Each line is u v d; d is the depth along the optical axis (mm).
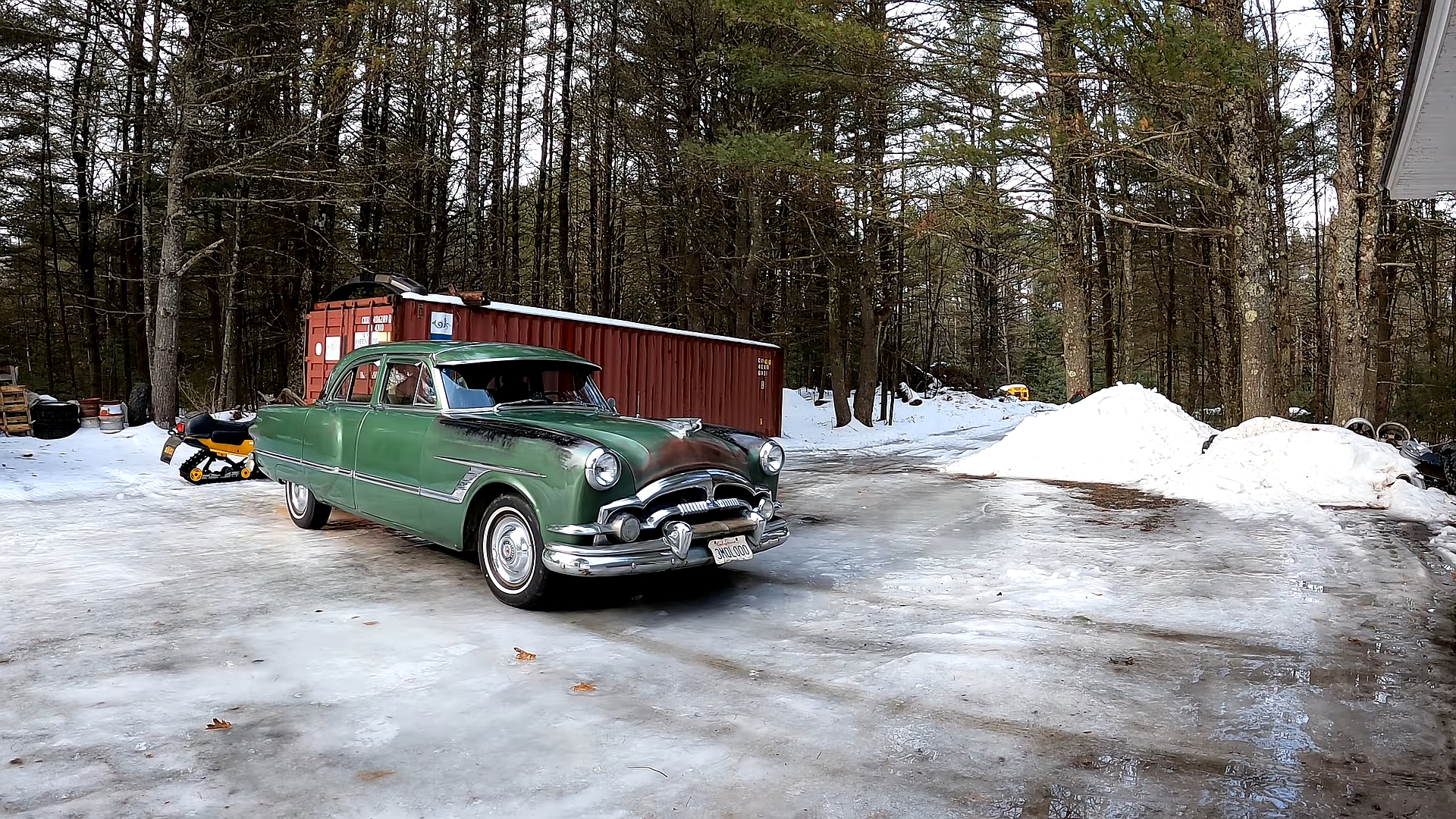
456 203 25922
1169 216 25500
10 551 6309
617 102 23312
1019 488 10812
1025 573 5734
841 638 4301
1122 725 3170
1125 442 12336
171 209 15734
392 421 5727
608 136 23688
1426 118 7035
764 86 16578
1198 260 26438
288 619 4551
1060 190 13062
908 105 13828
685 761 2826
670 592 5273
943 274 38219
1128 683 3619
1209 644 4191
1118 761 2857
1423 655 3992
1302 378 29953
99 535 7000
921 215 14406
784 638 4297
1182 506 9117
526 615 4684
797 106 20922
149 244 21422
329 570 5781
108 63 16281
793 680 3656
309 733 3041
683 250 25141
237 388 24797
